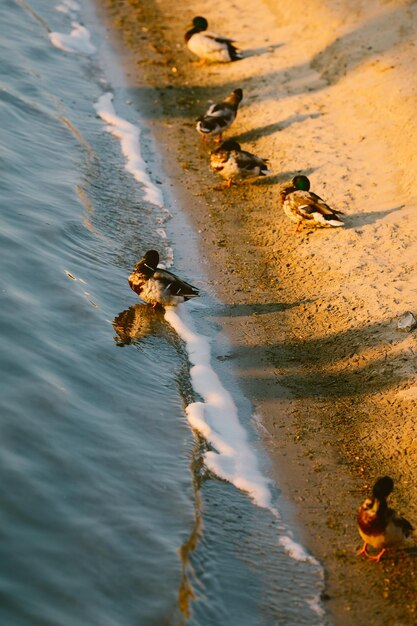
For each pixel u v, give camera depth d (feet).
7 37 144.87
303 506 66.69
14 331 78.79
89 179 109.60
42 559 58.08
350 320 85.56
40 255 90.94
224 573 60.44
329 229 99.55
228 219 104.99
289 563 61.82
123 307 87.45
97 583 57.36
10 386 72.02
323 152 114.21
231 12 160.15
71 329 81.82
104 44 150.41
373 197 103.76
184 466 68.85
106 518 62.39
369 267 91.71
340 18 142.82
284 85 132.67
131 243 98.53
